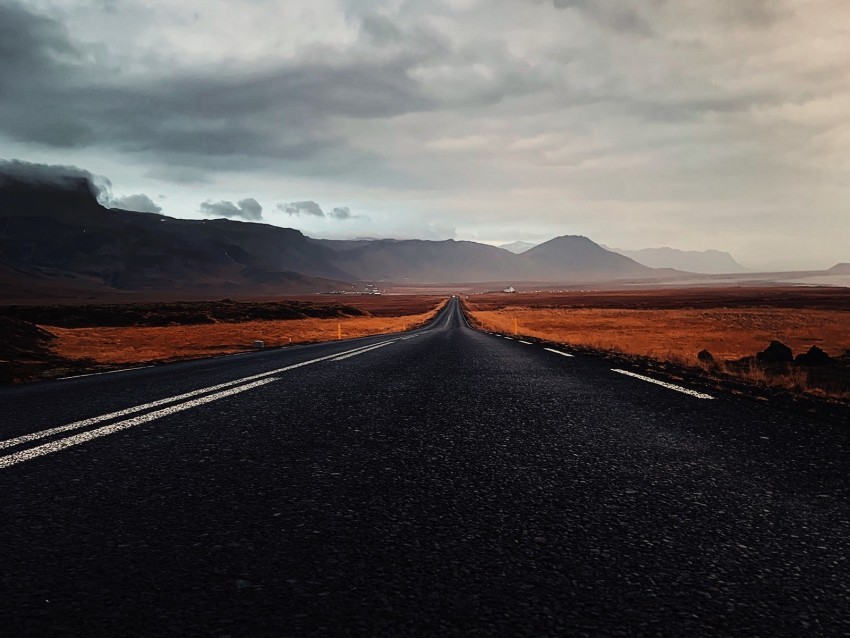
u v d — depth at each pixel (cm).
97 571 189
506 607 166
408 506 262
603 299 16688
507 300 18962
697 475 321
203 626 153
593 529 234
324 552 207
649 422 488
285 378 841
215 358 1531
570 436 428
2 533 224
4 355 2303
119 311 6688
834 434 437
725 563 200
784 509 261
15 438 416
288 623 155
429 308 13550
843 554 209
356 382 788
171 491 283
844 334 4238
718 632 152
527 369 990
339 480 305
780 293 18150
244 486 293
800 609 167
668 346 3050
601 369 996
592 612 163
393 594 174
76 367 1503
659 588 180
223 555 203
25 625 152
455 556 204
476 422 485
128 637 147
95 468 329
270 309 8094
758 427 466
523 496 279
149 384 819
